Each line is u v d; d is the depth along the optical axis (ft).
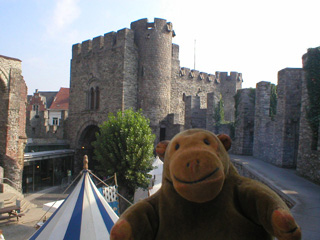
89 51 110.22
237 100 96.02
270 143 73.41
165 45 101.04
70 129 115.55
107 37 102.47
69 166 115.44
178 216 7.61
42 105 178.29
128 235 6.88
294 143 66.18
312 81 52.29
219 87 149.69
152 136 66.44
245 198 7.39
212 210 7.47
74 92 115.14
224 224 7.30
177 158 7.11
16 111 81.00
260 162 73.72
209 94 102.99
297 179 50.75
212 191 6.75
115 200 51.90
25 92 86.28
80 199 32.30
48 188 96.89
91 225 29.30
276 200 6.67
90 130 112.68
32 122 144.05
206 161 6.77
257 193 7.13
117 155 62.69
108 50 101.65
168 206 7.82
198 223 7.47
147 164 61.98
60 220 29.68
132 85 98.89
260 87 81.30
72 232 28.30
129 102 97.76
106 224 30.19
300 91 67.26
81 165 112.88
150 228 7.68
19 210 58.70
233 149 97.45
